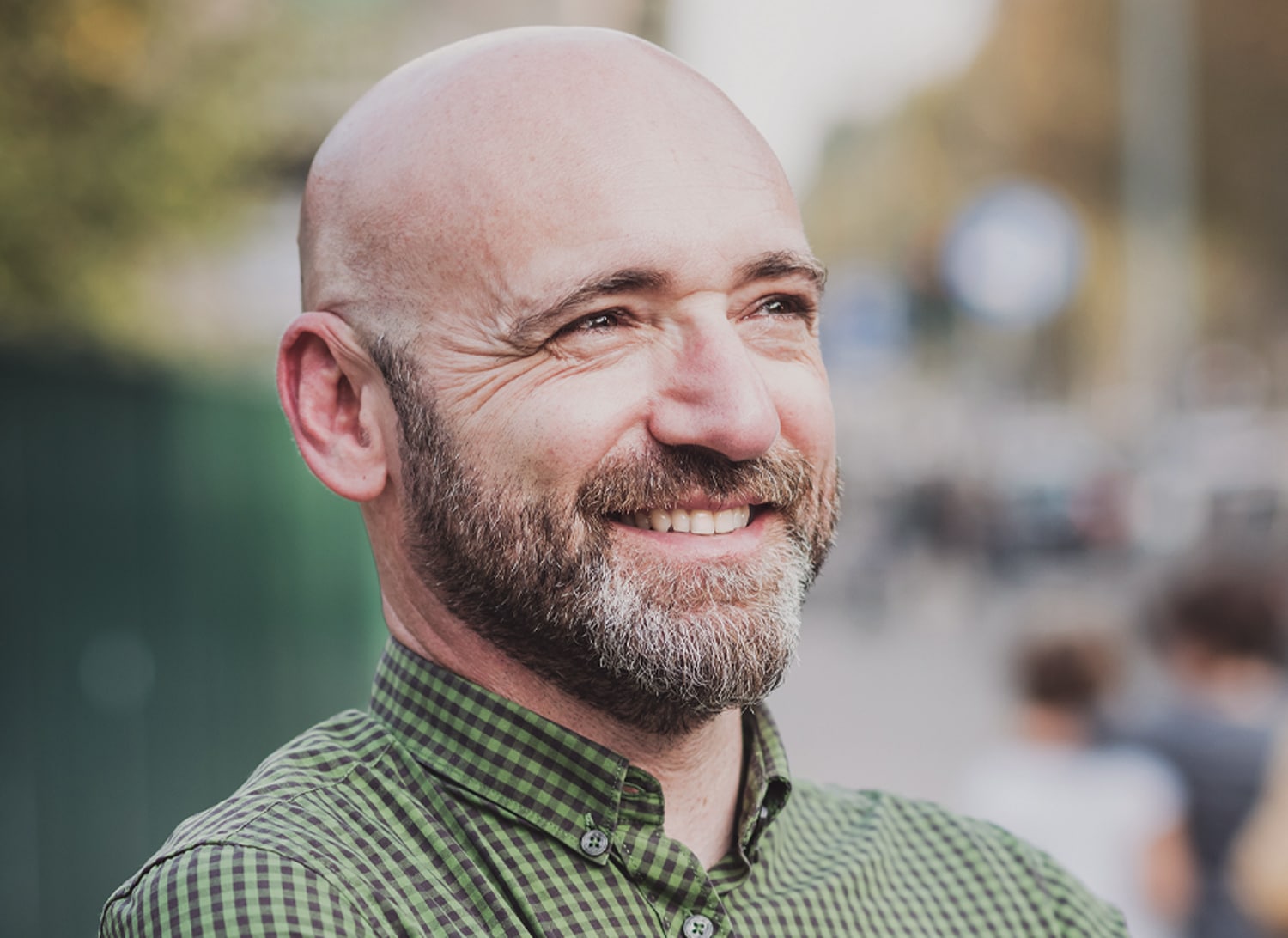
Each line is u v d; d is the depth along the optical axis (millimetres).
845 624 17219
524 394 1472
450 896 1425
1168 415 31609
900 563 19188
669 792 1554
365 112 1613
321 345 1604
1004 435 28500
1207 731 4512
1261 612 4566
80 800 4297
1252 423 26938
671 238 1475
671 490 1466
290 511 5750
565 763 1482
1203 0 34094
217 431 5191
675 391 1472
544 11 8516
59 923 4188
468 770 1497
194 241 6605
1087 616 4730
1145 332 32594
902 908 1667
